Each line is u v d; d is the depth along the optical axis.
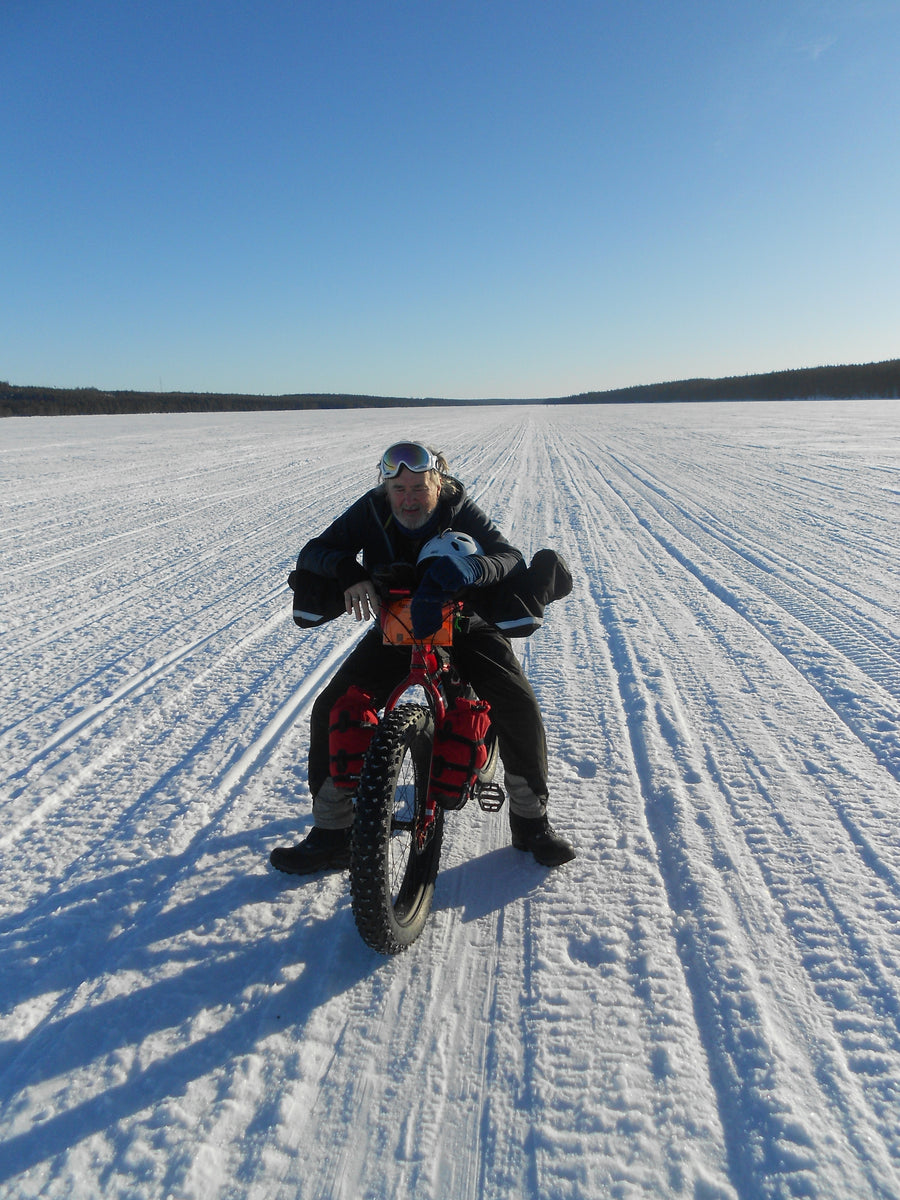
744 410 48.88
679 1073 1.99
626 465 17.28
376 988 2.32
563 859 2.90
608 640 5.63
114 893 2.79
